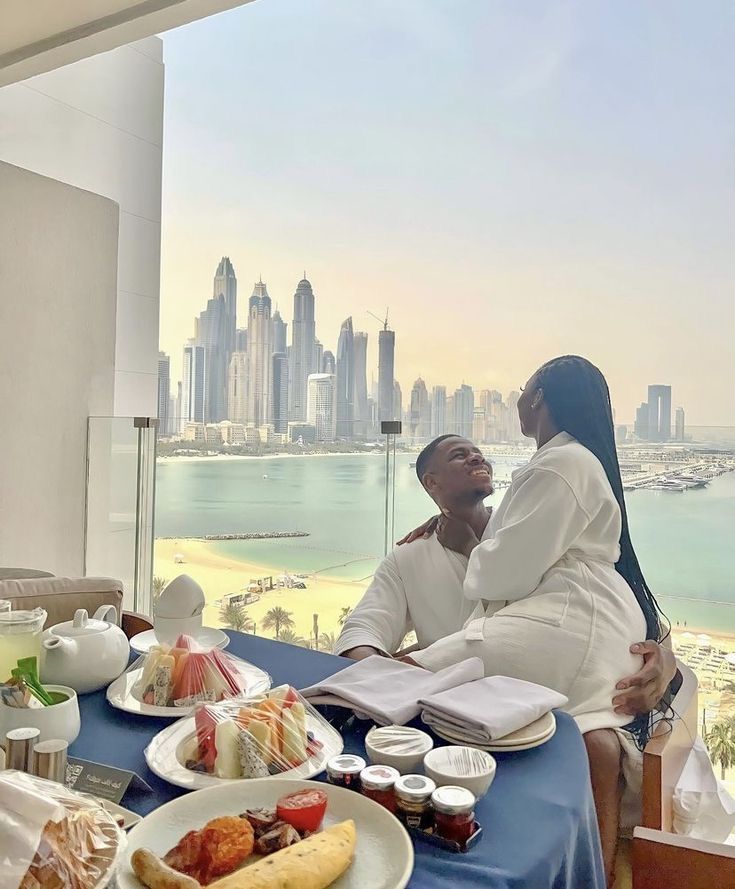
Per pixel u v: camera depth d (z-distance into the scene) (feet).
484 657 5.96
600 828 5.43
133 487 8.93
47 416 8.70
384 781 2.81
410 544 7.48
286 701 3.30
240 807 2.75
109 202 9.34
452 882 2.37
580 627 5.95
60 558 8.92
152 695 3.74
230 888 2.13
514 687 3.76
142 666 4.08
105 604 5.08
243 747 3.03
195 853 2.37
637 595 6.32
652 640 6.21
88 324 9.12
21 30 6.76
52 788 2.38
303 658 4.59
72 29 6.73
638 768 5.58
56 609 4.96
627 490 6.41
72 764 3.07
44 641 3.88
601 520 6.37
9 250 8.24
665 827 5.28
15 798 2.20
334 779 2.97
